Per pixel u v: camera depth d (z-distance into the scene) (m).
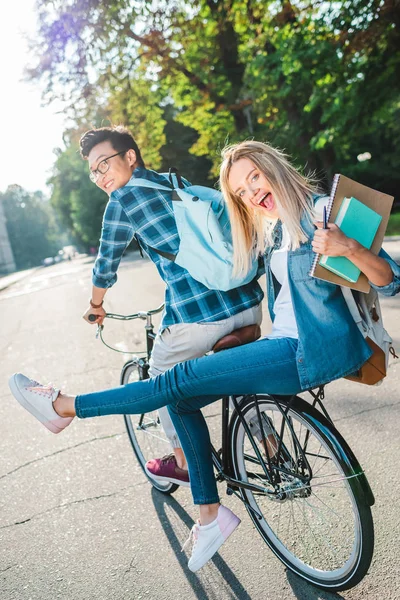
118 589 2.14
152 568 2.23
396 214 25.61
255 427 2.12
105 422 3.96
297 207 1.75
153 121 18.30
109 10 13.49
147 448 3.00
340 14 12.24
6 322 10.73
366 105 14.12
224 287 2.05
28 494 3.03
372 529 1.76
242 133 19.28
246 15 15.07
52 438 3.81
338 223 1.62
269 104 18.02
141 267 19.17
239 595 2.02
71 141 16.20
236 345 2.02
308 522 2.13
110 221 2.16
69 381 5.25
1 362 6.72
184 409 2.07
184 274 2.11
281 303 1.89
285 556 2.12
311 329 1.71
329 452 1.82
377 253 1.68
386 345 1.82
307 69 13.34
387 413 3.32
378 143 34.03
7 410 4.62
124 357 5.84
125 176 2.14
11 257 97.38
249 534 2.39
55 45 14.26
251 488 2.12
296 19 13.48
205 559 2.02
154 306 9.15
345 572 1.88
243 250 1.98
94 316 2.52
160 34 14.54
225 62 17.84
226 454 2.23
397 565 2.02
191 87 18.22
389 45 12.67
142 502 2.77
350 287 1.67
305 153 17.69
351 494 1.77
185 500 2.73
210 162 36.03
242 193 1.84
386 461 2.75
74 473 3.21
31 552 2.46
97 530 2.56
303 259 1.73
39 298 15.15
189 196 2.05
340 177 1.62
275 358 1.77
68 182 60.12
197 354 2.17
